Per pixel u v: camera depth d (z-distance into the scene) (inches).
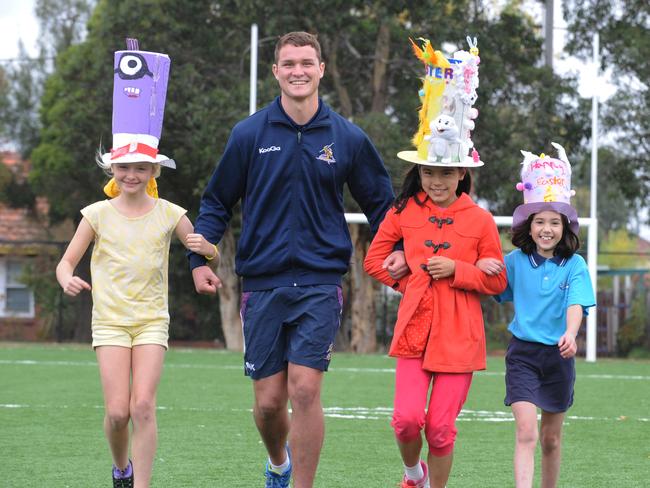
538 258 550.6
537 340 538.3
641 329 2442.2
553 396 544.1
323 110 548.1
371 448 762.2
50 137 2610.7
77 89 2336.4
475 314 526.6
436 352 513.7
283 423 548.1
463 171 550.3
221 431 844.6
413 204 542.0
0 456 711.1
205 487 608.7
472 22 2262.6
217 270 2282.2
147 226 541.6
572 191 558.6
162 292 543.2
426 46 532.4
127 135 552.4
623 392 1230.3
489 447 776.9
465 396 525.0
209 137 2074.3
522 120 2282.2
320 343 524.1
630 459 729.0
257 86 2113.7
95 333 532.1
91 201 2625.5
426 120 537.3
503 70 2231.8
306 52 538.0
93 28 2372.0
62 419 909.8
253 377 540.7
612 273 2497.5
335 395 1149.7
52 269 2689.5
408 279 535.8
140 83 553.9
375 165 561.9
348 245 547.5
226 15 2212.1
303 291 530.9
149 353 529.0
